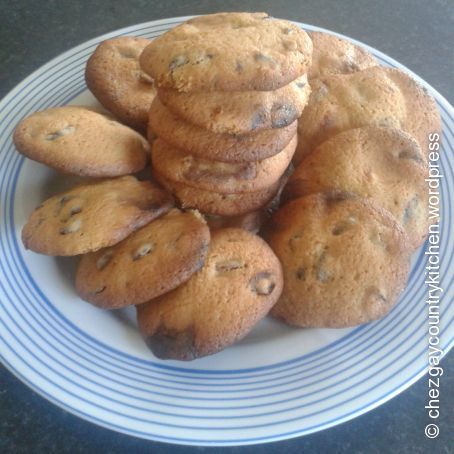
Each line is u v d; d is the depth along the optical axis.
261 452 0.22
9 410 0.22
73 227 0.23
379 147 0.27
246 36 0.23
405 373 0.22
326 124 0.28
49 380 0.21
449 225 0.27
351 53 0.32
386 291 0.23
